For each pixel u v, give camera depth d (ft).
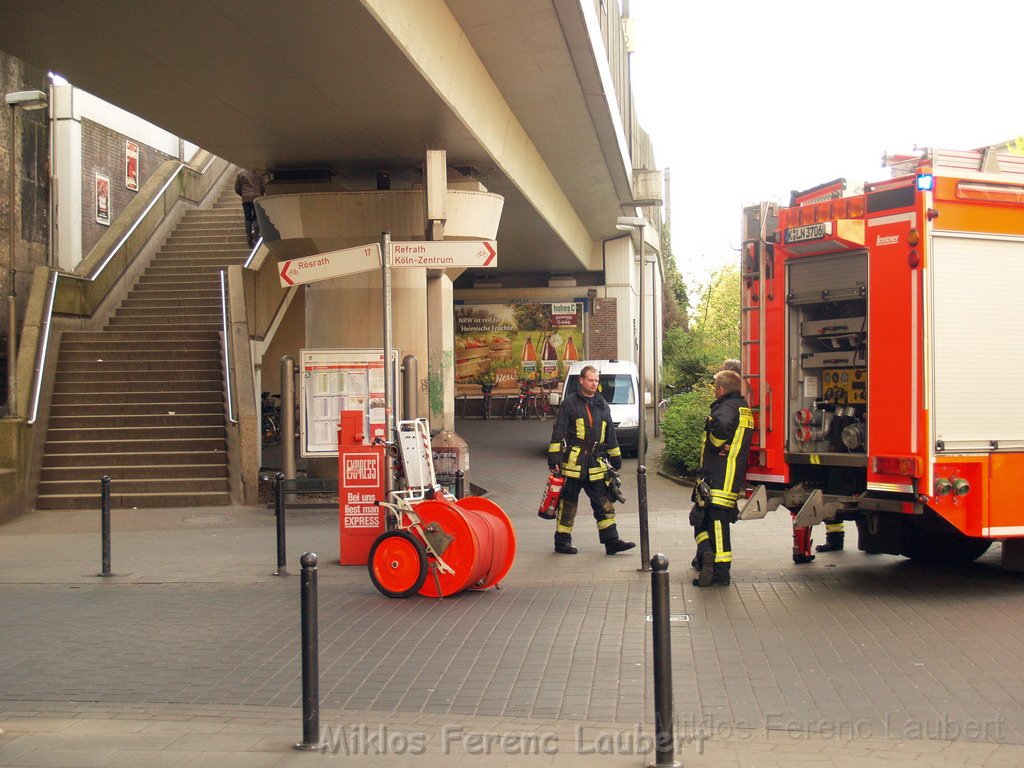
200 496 53.21
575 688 21.39
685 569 34.19
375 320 55.26
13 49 36.96
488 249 35.65
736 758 16.99
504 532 32.35
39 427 55.52
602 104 61.87
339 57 37.91
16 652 25.35
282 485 35.60
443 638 25.86
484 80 51.44
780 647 24.23
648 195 99.04
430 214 49.52
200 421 58.08
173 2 32.35
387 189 57.41
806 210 30.45
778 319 32.27
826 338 31.53
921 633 25.26
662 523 45.03
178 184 82.02
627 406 77.46
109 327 67.67
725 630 25.90
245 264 60.34
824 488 31.96
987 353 28.76
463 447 51.24
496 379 126.93
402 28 36.76
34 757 17.51
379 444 36.86
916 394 28.07
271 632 27.04
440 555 30.66
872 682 21.38
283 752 17.65
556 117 63.36
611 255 126.93
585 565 35.60
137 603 31.12
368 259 35.55
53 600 31.71
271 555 39.04
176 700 21.27
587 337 126.72
